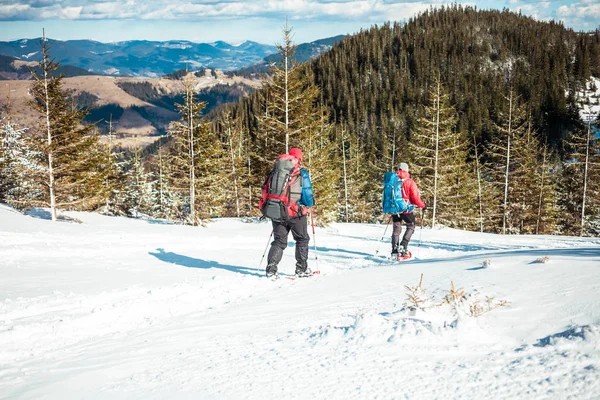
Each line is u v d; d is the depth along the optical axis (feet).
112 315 12.18
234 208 119.96
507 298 9.55
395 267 18.88
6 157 90.07
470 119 353.31
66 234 39.78
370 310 10.00
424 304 9.21
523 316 8.02
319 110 79.41
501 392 5.08
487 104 409.08
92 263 24.97
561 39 596.29
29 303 13.73
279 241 19.92
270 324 9.68
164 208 137.69
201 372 6.65
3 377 7.12
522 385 5.18
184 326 10.32
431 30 627.46
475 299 9.20
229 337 8.79
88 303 14.08
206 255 30.63
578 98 423.64
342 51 596.29
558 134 378.12
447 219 107.86
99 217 71.10
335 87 510.17
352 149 156.76
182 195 96.94
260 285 17.49
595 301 8.19
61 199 80.02
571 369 5.40
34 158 71.67
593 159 115.96
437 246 39.81
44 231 40.65
